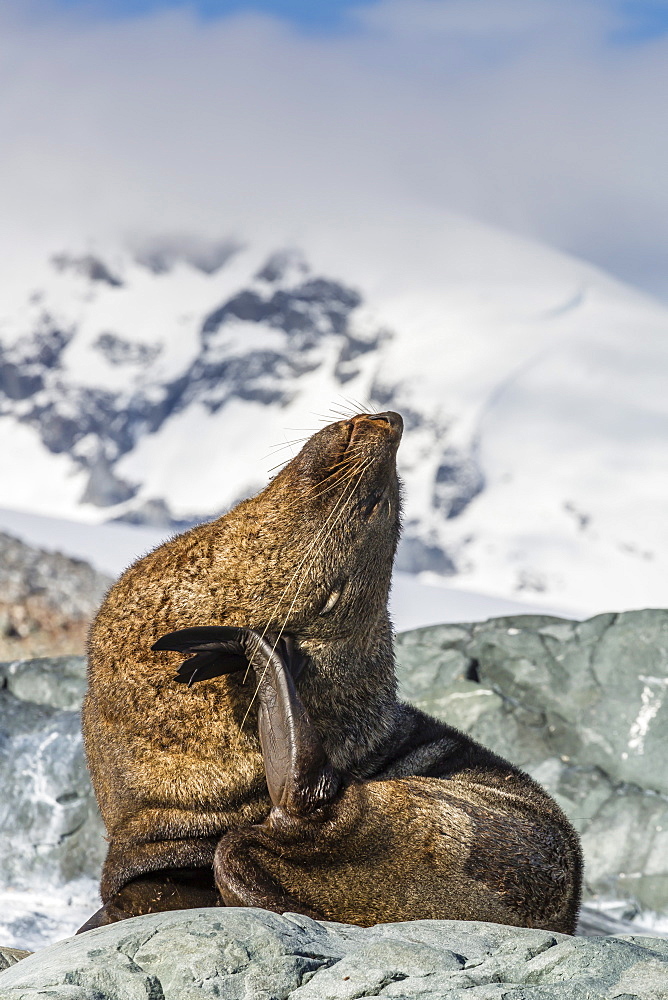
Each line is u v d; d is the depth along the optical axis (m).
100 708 22.03
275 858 20.34
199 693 21.19
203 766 21.19
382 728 23.41
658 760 40.06
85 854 36.31
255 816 21.30
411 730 24.72
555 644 43.47
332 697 22.44
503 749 41.47
